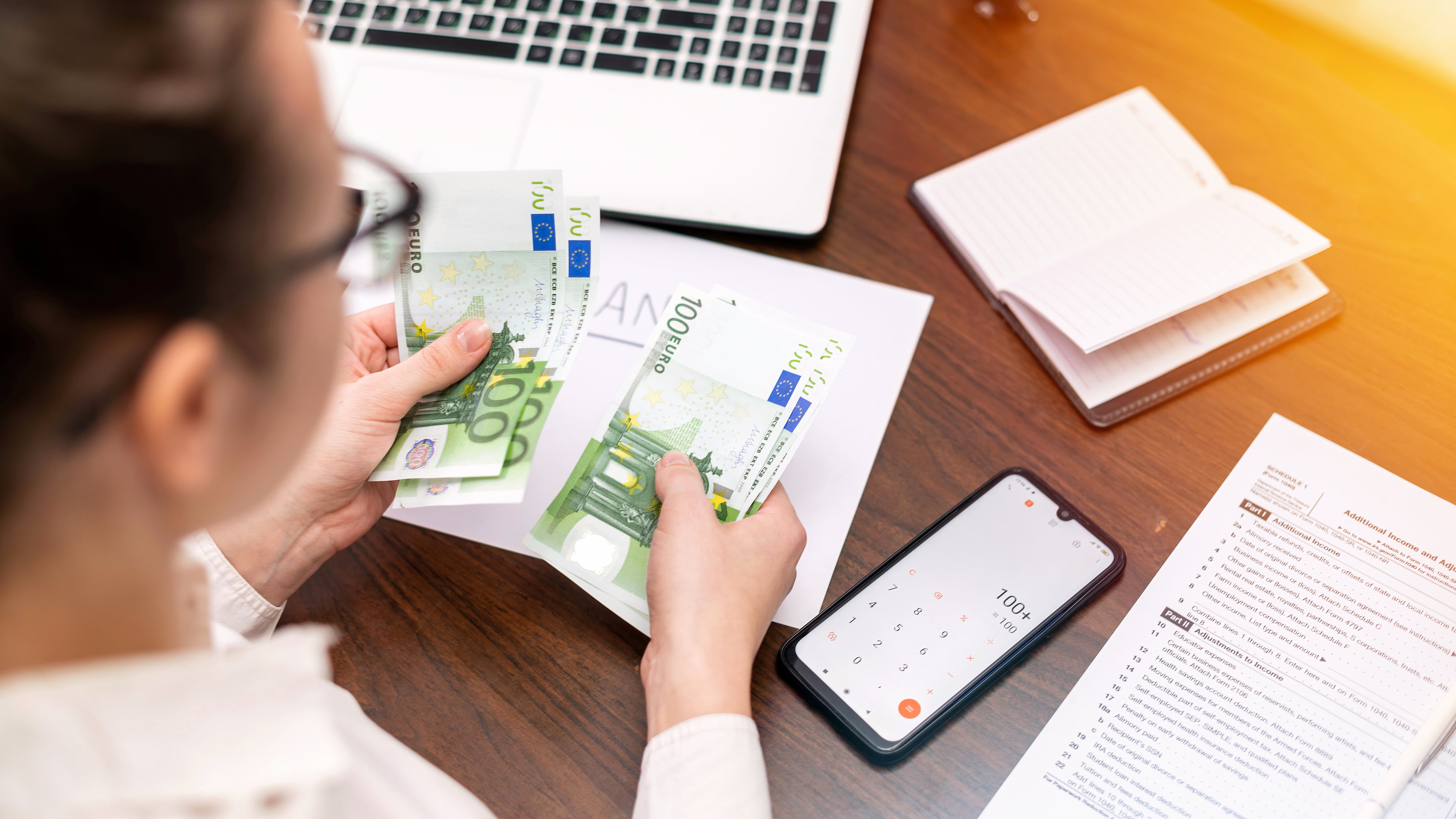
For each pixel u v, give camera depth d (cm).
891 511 71
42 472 24
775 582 63
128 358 24
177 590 38
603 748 62
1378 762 60
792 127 84
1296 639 64
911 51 92
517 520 71
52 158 20
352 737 44
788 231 81
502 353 69
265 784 31
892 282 81
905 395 76
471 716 63
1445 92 105
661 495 66
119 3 21
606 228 84
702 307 72
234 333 27
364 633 66
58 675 28
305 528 64
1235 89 88
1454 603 65
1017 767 61
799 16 87
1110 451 73
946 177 84
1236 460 72
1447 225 80
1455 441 72
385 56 88
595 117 85
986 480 72
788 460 68
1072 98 89
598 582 65
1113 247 78
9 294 21
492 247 69
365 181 80
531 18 89
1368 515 69
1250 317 77
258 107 24
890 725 61
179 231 23
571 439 74
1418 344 76
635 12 89
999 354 77
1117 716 62
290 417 33
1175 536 69
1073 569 67
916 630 65
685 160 83
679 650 57
